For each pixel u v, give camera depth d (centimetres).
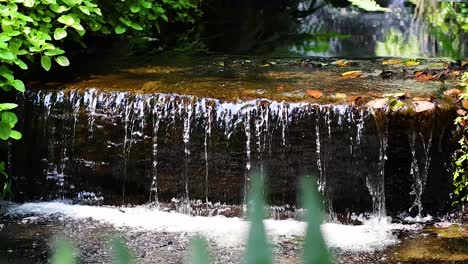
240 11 871
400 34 754
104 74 588
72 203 561
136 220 539
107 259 499
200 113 540
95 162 557
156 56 639
